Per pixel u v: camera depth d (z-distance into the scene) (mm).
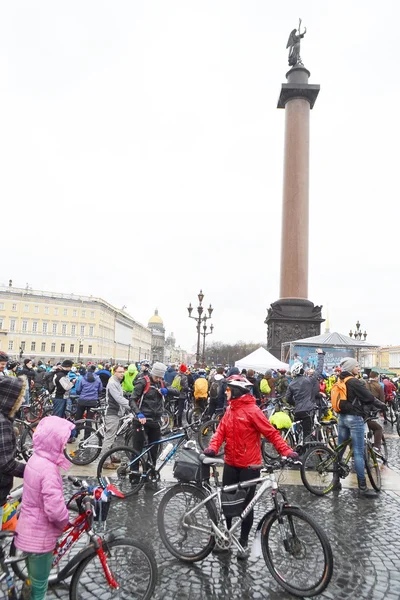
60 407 11977
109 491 4059
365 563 5051
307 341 18938
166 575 4703
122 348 139250
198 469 5160
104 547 3854
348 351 19234
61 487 3578
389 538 5758
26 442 10219
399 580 4695
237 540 4957
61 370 12031
